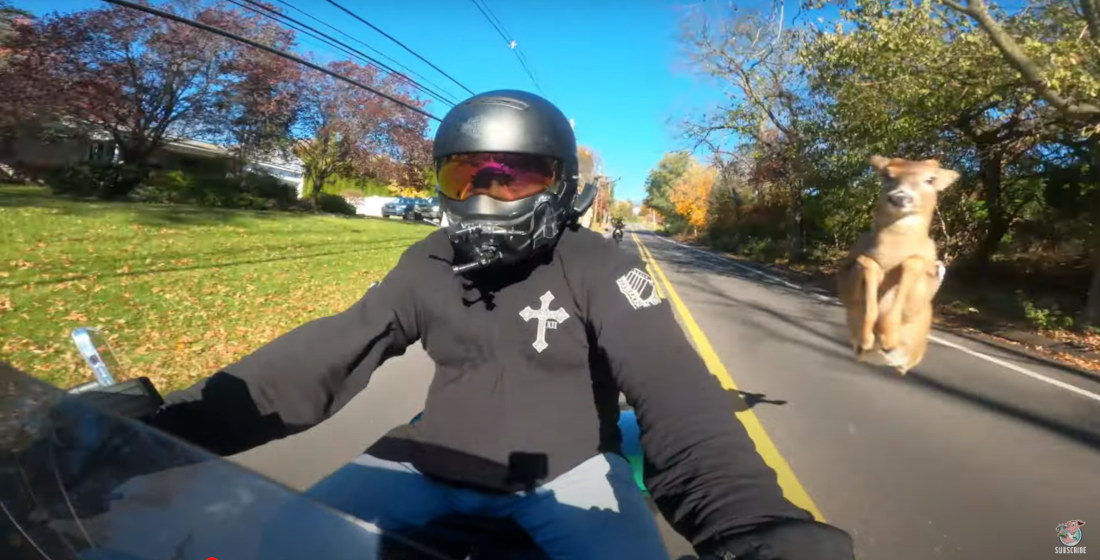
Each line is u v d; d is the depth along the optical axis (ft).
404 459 6.56
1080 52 35.53
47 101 69.15
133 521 4.34
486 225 6.06
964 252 62.08
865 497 14.32
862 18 42.22
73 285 31.55
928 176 6.43
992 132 51.88
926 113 48.32
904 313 6.28
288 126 99.55
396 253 60.29
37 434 4.83
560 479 6.23
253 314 30.66
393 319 6.88
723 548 4.53
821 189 78.69
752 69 92.73
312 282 40.45
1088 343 39.29
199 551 4.21
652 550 5.78
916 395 23.63
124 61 76.23
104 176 80.33
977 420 20.70
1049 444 18.49
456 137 6.27
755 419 19.86
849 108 53.78
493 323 6.51
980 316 49.65
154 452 4.64
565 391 6.47
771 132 106.32
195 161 101.65
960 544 12.25
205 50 79.36
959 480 15.37
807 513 4.89
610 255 6.64
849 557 4.40
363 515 6.15
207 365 22.85
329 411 6.65
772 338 34.96
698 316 41.88
